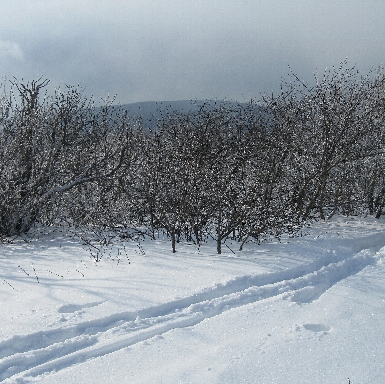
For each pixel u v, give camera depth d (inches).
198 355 165.0
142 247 313.7
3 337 174.2
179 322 193.8
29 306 208.5
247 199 309.0
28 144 381.7
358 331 183.3
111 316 195.5
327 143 384.8
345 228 376.5
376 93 401.4
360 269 276.4
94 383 148.3
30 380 150.8
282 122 382.9
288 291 232.8
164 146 354.6
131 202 364.2
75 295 220.7
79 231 378.9
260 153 341.4
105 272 257.0
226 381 146.8
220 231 319.9
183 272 253.3
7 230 365.7
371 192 442.3
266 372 152.1
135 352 167.6
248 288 232.7
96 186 419.2
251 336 180.4
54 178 392.2
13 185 365.1
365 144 416.8
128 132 407.8
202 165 324.2
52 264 280.2
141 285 232.7
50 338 178.4
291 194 362.9
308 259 281.0
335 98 391.2
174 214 309.9
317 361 159.3
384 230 365.7
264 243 319.9
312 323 192.7
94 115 437.4
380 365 156.2
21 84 401.7
